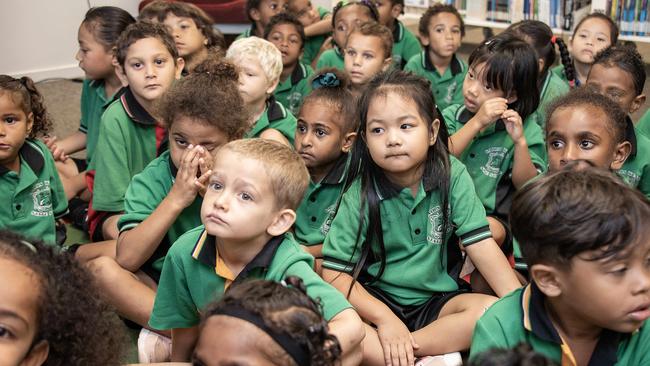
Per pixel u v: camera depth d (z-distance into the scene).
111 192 2.07
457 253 1.69
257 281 1.01
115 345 1.12
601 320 1.04
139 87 2.13
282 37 2.93
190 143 1.67
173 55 2.24
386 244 1.65
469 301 1.58
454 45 3.12
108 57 2.53
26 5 3.94
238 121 1.71
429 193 1.63
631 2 3.70
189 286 1.44
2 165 1.85
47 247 1.03
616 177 1.08
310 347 0.92
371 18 3.27
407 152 1.55
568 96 1.79
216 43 2.94
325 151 1.91
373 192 1.63
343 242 1.64
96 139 2.59
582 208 1.01
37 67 4.07
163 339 1.62
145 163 2.17
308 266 1.40
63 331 0.98
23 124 1.85
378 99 1.58
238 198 1.34
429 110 1.59
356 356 1.46
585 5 3.79
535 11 3.92
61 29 4.11
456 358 1.55
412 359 1.54
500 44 2.08
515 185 2.01
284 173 1.36
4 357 0.90
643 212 0.99
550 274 1.06
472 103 2.12
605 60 2.23
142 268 1.76
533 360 0.79
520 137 1.94
